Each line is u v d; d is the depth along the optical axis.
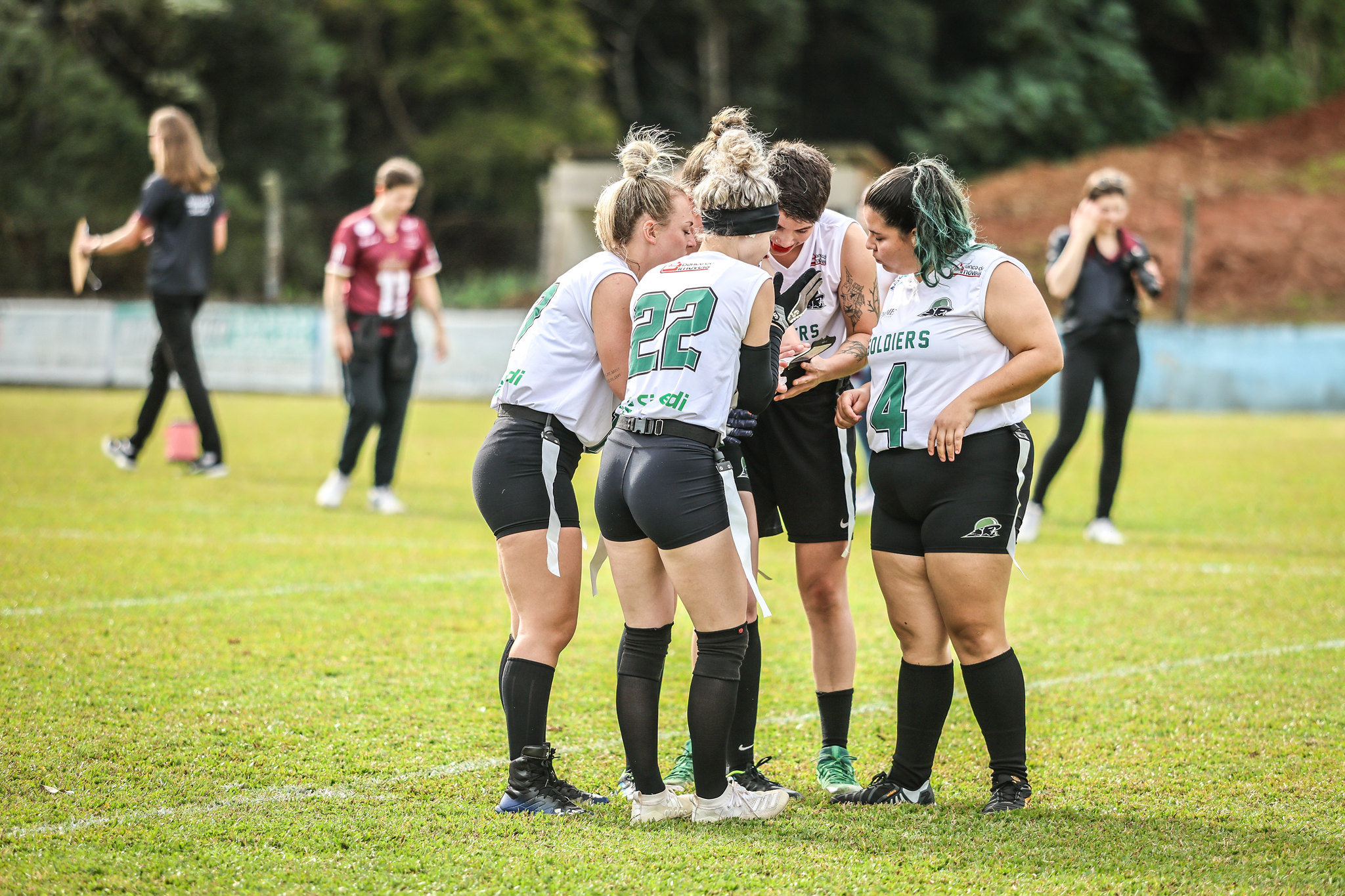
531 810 9.58
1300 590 17.95
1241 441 39.59
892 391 9.97
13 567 17.95
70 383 56.69
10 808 9.30
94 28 91.88
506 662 9.88
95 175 79.38
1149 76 123.75
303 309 55.47
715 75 125.62
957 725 12.40
